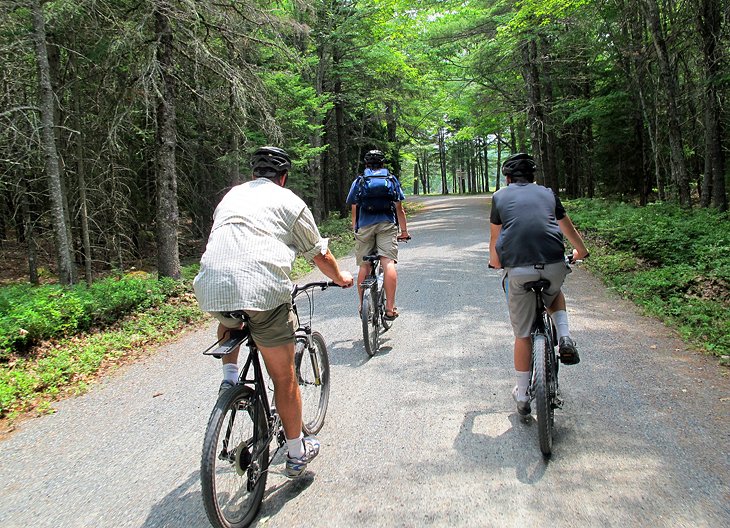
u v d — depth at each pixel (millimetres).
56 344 6285
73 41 10797
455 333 5906
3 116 8812
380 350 5461
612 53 17203
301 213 2949
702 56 13211
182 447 3689
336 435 3670
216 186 14656
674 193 14656
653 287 7168
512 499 2826
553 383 3443
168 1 8703
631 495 2803
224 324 2791
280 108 13578
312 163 19406
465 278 8867
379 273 5902
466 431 3633
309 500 2924
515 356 3682
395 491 2967
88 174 13094
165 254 9477
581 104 20094
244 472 2732
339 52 19719
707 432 3430
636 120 19797
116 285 7891
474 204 29766
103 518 2879
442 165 62312
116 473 3369
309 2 11125
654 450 3244
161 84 9055
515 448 3363
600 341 5395
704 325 5543
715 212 12594
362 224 5535
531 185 3668
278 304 2740
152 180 15148
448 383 4500
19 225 16094
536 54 20234
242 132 10531
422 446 3455
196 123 12664
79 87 11820
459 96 25531
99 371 5535
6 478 3375
